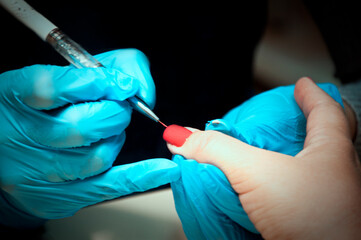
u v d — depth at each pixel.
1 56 0.39
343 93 0.41
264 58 0.61
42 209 0.34
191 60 0.45
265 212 0.28
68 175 0.32
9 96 0.31
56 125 0.31
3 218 0.35
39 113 0.31
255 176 0.28
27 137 0.32
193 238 0.34
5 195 0.34
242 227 0.31
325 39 0.47
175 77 0.44
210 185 0.30
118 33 0.42
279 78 0.61
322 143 0.30
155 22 0.42
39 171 0.32
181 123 0.45
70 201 0.34
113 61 0.35
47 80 0.30
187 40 0.44
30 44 0.39
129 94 0.32
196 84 0.45
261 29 0.48
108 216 0.36
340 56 0.46
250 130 0.35
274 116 0.36
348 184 0.28
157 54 0.43
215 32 0.45
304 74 0.59
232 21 0.45
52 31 0.32
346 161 0.29
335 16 0.45
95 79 0.31
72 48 0.32
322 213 0.27
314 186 0.28
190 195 0.31
